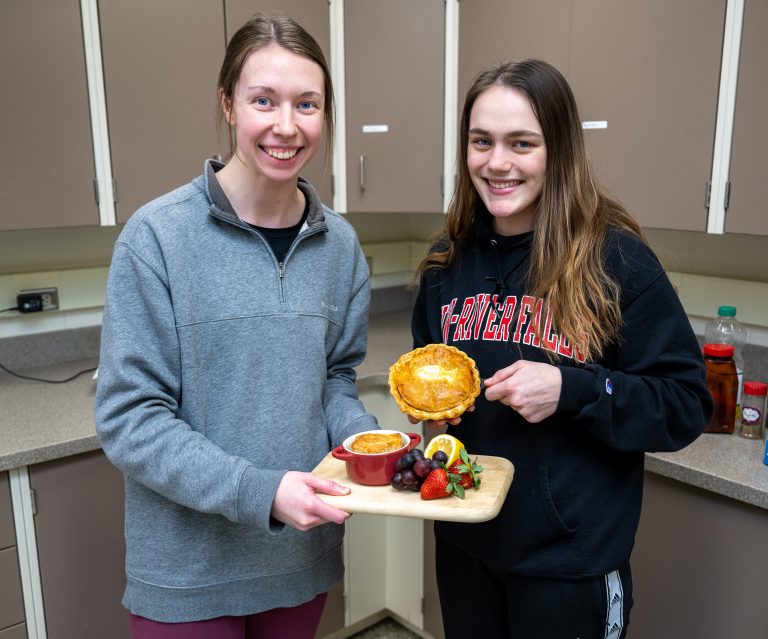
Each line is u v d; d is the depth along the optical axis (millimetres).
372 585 2246
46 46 1736
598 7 1761
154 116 1907
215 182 1108
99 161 1856
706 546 1507
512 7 1929
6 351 2090
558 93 1116
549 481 1166
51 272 2133
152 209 1084
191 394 1091
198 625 1148
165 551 1128
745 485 1390
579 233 1146
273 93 1031
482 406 1229
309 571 1217
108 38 1811
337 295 1260
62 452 1598
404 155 2160
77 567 1692
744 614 1467
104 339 1080
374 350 2305
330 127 1189
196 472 1023
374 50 2117
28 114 1739
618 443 1111
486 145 1155
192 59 1933
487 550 1233
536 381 1062
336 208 2234
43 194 1792
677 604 1576
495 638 1319
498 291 1234
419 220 2873
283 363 1136
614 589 1207
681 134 1662
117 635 1784
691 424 1146
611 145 1801
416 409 1122
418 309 1419
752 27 1510
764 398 1605
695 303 2064
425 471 1036
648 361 1142
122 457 1057
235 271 1109
